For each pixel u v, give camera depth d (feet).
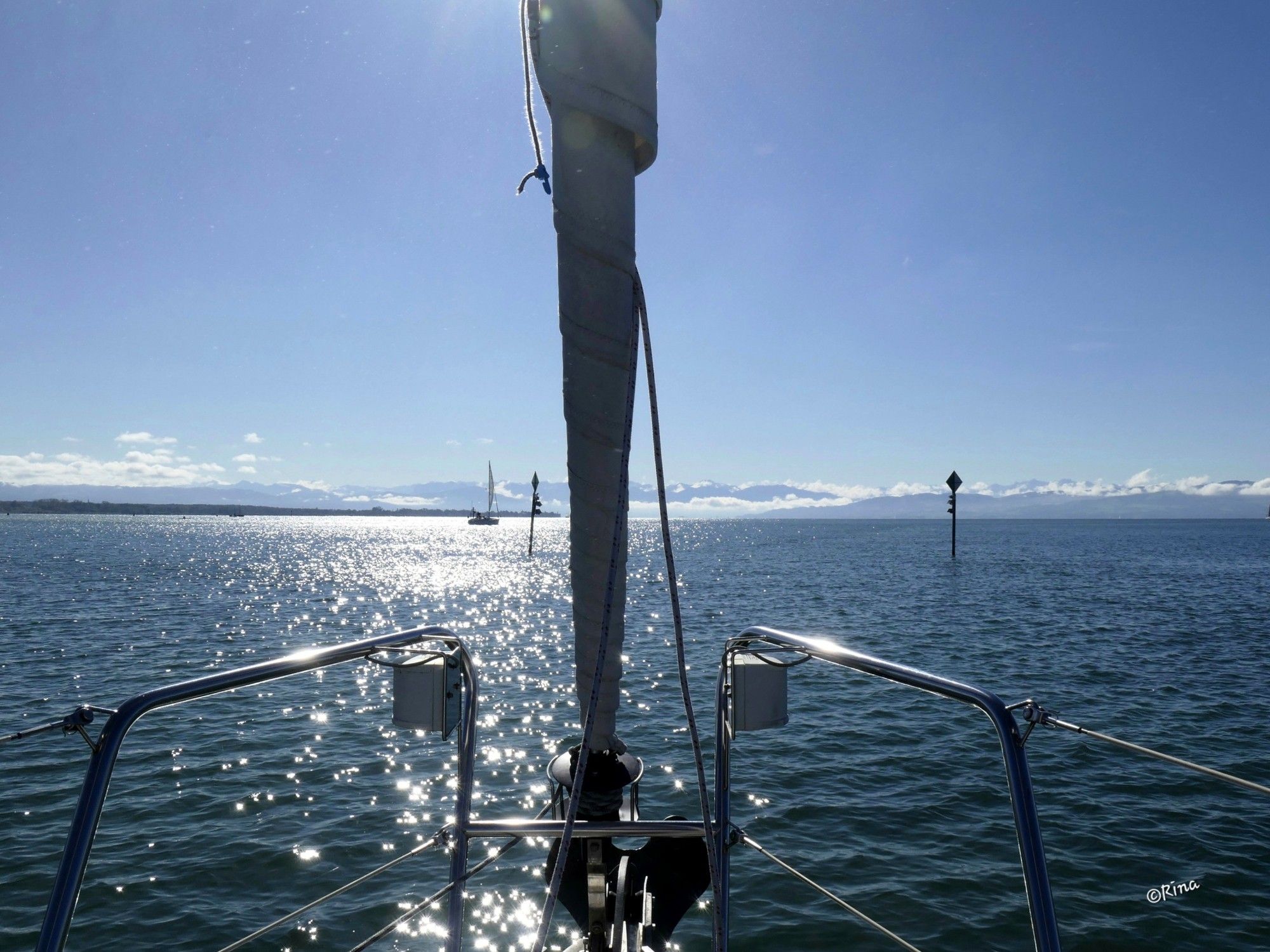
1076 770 41.09
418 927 27.63
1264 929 26.55
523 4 8.82
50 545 319.27
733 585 156.25
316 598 133.08
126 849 32.60
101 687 62.54
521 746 47.21
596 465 7.94
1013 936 26.58
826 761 43.37
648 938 10.19
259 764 43.24
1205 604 119.75
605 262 7.65
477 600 133.69
